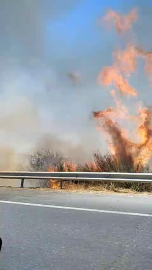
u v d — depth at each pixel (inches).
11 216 261.9
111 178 402.9
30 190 417.7
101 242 195.9
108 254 176.2
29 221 245.4
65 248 186.4
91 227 227.6
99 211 276.4
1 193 387.9
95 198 344.5
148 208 287.0
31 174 460.1
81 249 184.4
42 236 208.8
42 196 361.7
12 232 217.9
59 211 278.4
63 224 236.1
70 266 160.6
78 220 247.0
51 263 164.7
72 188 444.1
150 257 171.8
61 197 353.1
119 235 209.2
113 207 292.7
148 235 208.5
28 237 207.0
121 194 374.0
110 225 232.4
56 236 208.4
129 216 258.1
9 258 172.2
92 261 166.7
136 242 195.5
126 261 166.4
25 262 166.6
